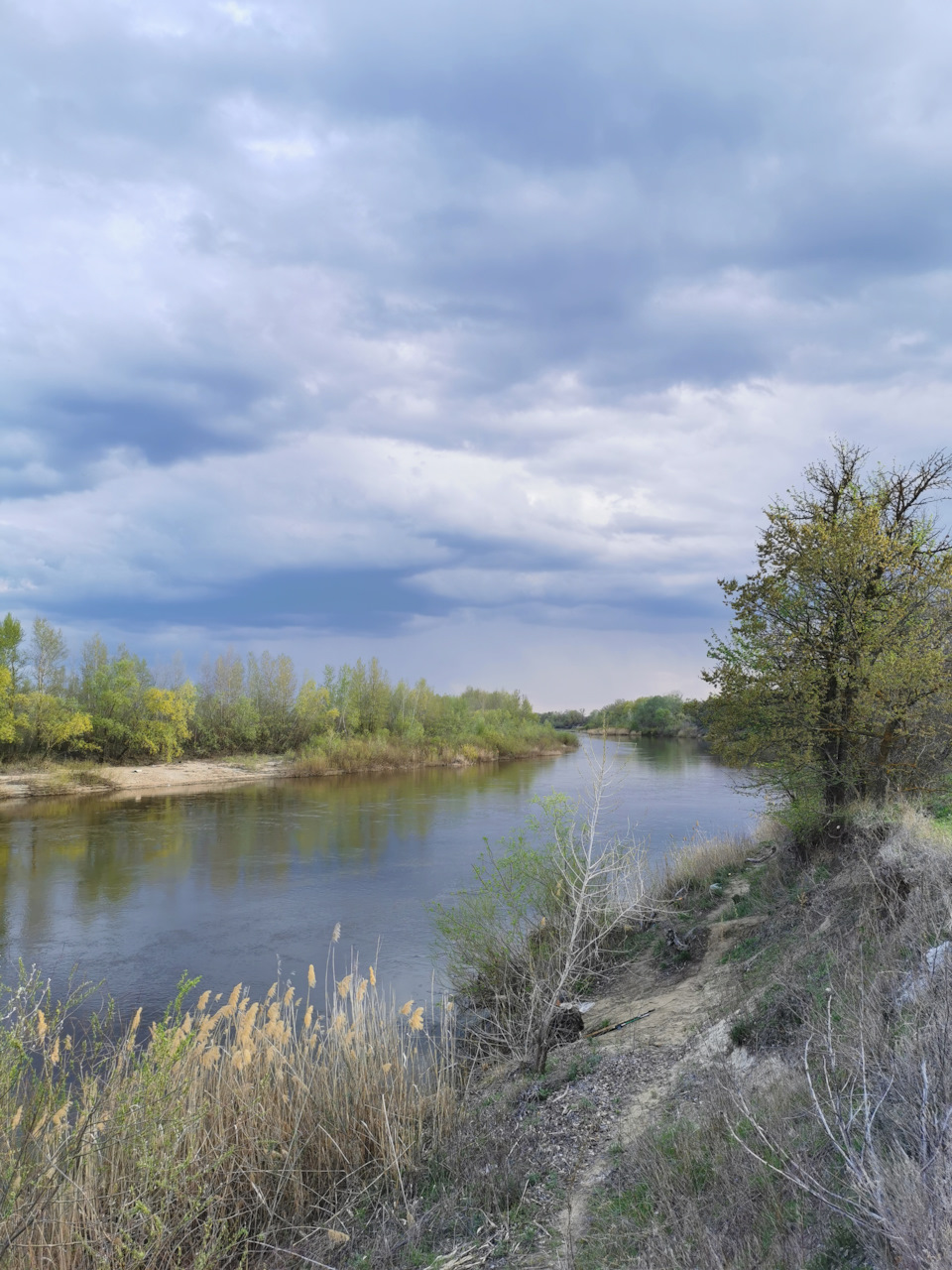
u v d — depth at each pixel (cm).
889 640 1213
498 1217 616
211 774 4991
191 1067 703
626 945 1323
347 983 868
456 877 2142
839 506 1352
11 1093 572
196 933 1664
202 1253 541
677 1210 518
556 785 4619
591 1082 847
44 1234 520
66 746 4822
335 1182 686
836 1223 408
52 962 1477
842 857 1128
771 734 1292
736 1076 722
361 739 6488
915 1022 544
